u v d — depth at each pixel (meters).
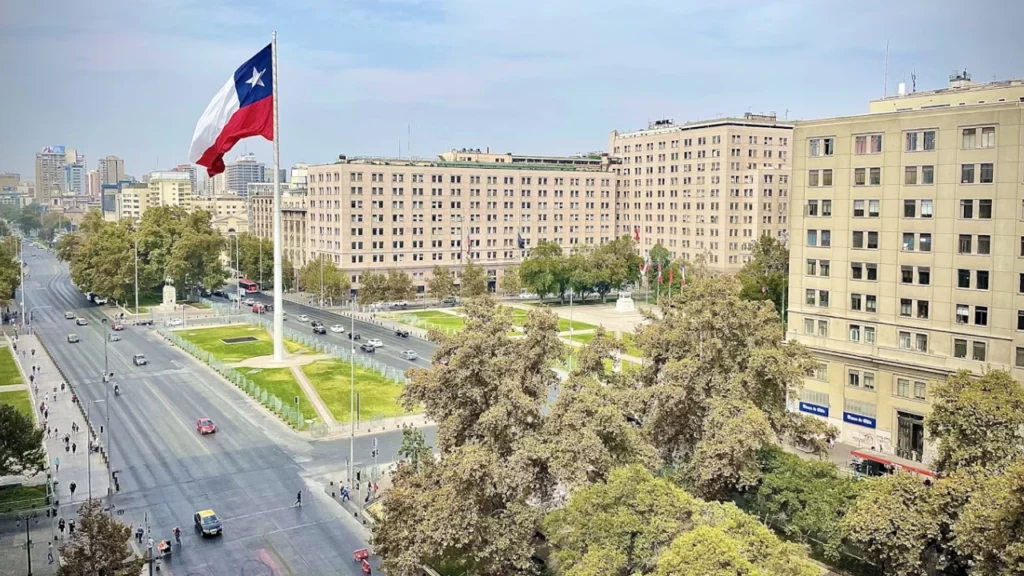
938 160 93.00
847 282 103.31
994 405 62.22
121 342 172.62
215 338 177.00
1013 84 123.81
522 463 64.50
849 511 61.69
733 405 71.88
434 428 110.06
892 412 98.31
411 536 58.56
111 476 89.56
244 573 68.56
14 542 73.31
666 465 79.19
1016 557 50.31
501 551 59.78
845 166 102.56
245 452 100.19
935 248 94.00
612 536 53.69
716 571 43.97
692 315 82.31
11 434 79.00
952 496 58.16
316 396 125.81
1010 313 88.00
